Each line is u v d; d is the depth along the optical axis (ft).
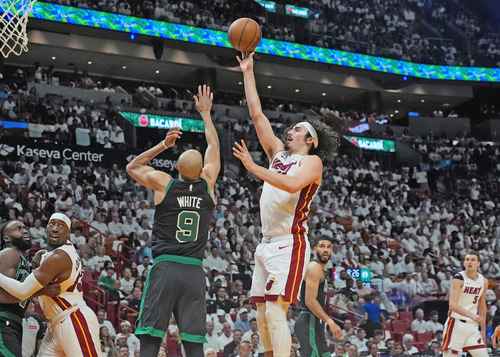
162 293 16.60
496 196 93.15
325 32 103.35
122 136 76.43
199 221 17.26
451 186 94.63
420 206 83.92
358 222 72.64
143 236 54.90
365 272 53.01
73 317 18.61
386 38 107.14
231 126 85.66
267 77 100.73
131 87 99.81
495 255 71.77
